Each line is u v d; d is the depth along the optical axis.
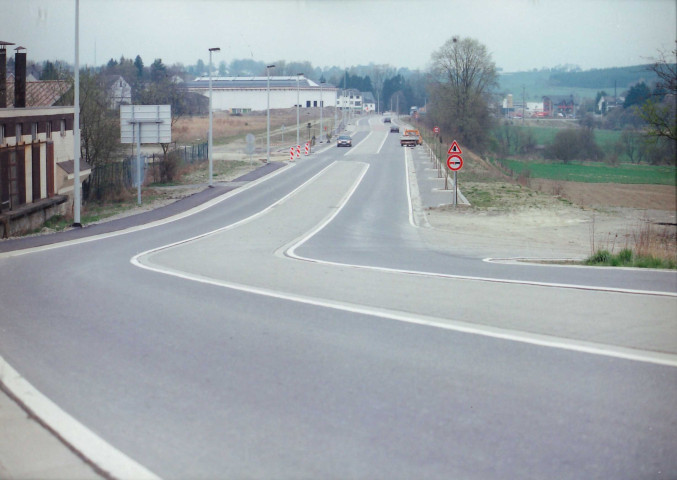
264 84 154.00
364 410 5.73
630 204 47.41
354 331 8.30
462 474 4.66
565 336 7.99
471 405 5.84
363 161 60.41
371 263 15.15
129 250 17.78
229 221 27.09
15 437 5.25
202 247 18.58
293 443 5.11
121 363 7.12
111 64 132.88
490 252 18.44
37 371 6.86
